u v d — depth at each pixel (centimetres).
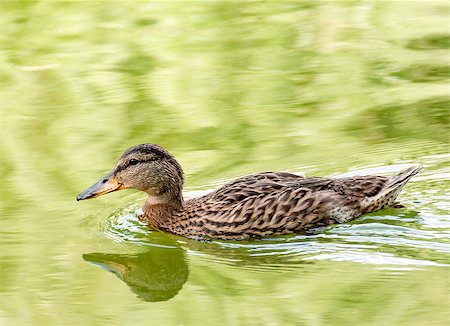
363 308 1214
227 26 2303
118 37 2270
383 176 1507
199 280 1325
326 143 1709
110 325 1209
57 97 1959
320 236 1441
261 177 1520
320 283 1289
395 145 1692
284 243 1433
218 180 1595
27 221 1498
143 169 1515
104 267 1380
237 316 1212
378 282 1278
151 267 1384
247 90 1959
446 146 1678
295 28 2272
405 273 1298
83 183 1597
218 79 2019
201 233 1490
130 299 1284
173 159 1530
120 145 1725
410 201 1510
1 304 1265
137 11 2417
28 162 1677
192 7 2419
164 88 1981
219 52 2158
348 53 2131
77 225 1502
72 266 1377
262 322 1195
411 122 1781
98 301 1280
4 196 1566
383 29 2252
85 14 2408
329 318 1195
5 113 1886
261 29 2277
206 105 1892
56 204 1550
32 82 2038
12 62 2145
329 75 2020
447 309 1199
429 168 1602
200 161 1655
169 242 1475
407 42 2169
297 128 1777
